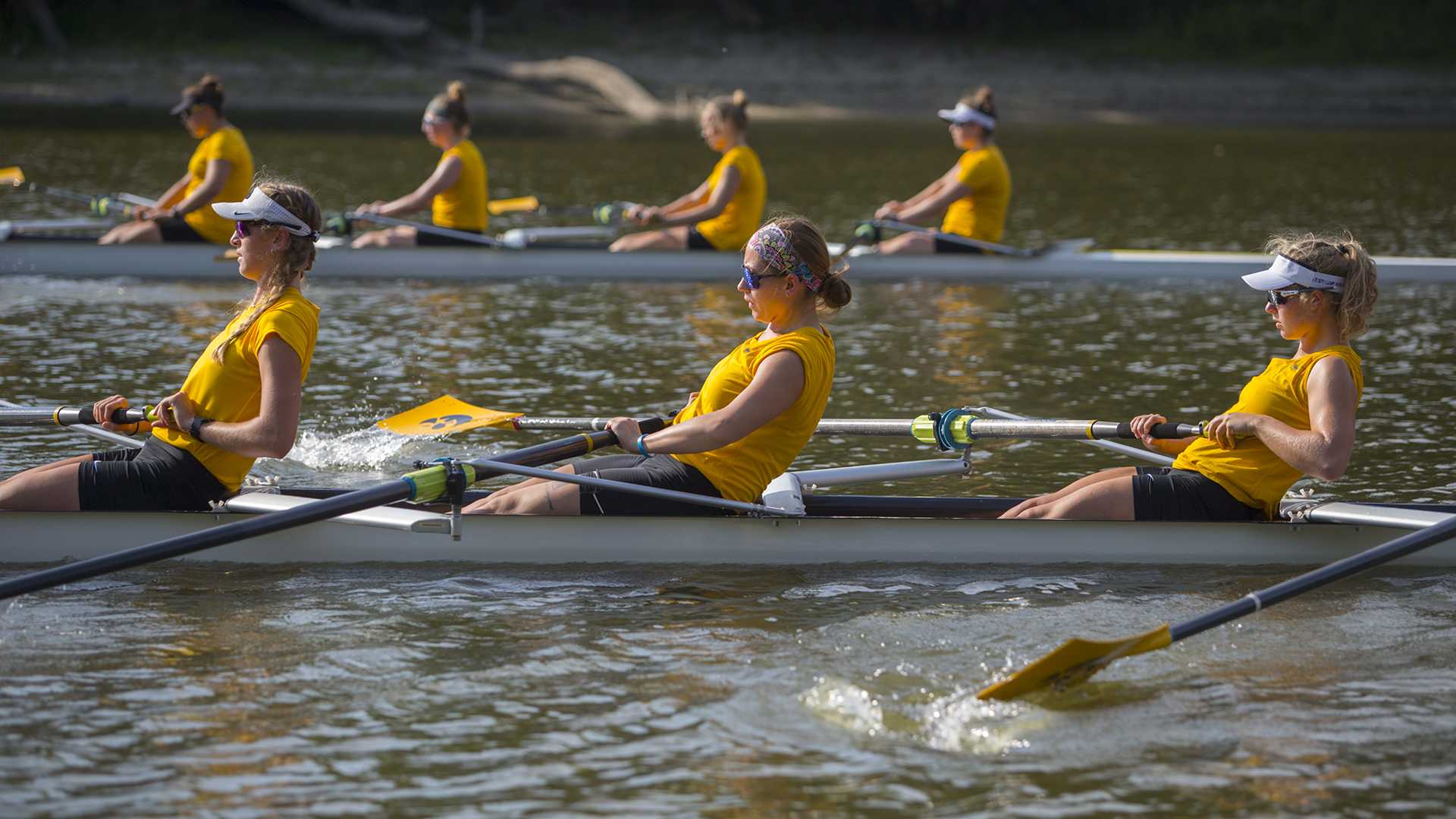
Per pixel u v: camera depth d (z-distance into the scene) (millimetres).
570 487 22484
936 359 39312
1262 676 18766
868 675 18656
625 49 169875
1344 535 22719
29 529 21781
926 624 20438
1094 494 22812
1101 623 20609
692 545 22766
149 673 18391
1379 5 189750
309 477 27719
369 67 152875
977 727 17219
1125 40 189000
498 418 25656
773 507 22750
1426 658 19359
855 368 38000
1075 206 77500
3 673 18297
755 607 21062
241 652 19109
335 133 108625
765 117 147875
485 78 153625
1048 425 23359
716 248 53188
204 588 21406
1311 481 27391
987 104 53188
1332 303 21031
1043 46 187750
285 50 154125
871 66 174500
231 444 20875
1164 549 22875
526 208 56250
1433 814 15258
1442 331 43969
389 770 15977
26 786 15484
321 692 17953
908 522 22828
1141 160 106062
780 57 174125
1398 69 179750
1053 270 54188
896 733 17047
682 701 17797
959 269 53906
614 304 47656
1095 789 15719
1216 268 54188
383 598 21188
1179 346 41531
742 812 15156
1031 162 104125
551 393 34562
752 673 18656
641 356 39000
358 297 48031
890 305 48312
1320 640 19984
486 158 95625
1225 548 22859
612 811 15156
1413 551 19938
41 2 146125
